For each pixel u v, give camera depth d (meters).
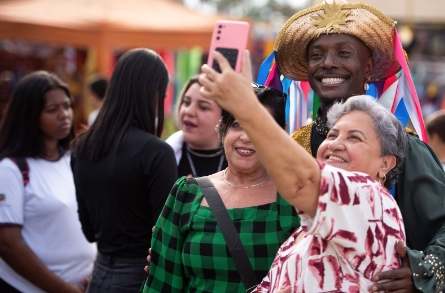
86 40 6.51
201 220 2.10
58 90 3.12
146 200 2.66
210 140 3.32
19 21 6.26
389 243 1.62
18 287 2.97
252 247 2.03
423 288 1.67
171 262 2.17
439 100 8.30
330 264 1.60
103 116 2.71
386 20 2.35
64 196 3.06
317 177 1.49
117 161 2.62
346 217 1.51
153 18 6.90
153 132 2.76
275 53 2.59
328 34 2.30
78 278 3.13
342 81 2.31
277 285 1.75
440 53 8.48
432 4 5.93
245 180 2.17
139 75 2.73
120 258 2.67
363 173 1.64
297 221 2.04
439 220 2.06
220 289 2.05
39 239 3.01
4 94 7.91
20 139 3.03
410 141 2.23
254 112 1.40
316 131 2.43
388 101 2.58
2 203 2.91
